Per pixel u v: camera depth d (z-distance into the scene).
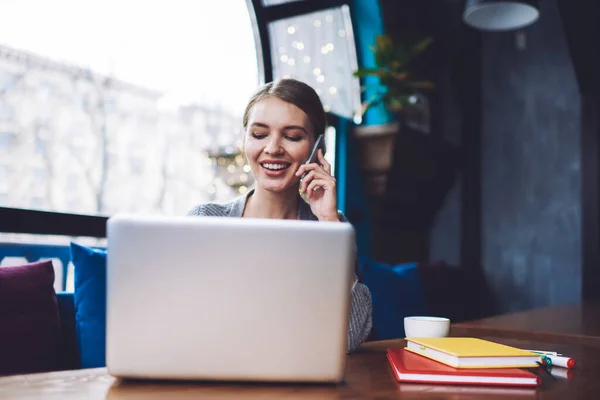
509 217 4.40
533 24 4.43
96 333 1.75
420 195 4.27
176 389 0.92
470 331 1.84
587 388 1.00
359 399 0.89
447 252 4.50
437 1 4.51
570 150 4.18
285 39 3.64
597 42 4.00
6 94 2.43
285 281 0.93
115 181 2.83
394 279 2.54
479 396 0.92
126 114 2.88
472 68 4.60
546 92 4.32
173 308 0.92
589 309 2.68
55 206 2.59
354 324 1.39
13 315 1.61
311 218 1.85
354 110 4.07
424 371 1.01
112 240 0.92
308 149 1.73
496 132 4.52
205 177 3.23
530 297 4.27
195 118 3.18
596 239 4.02
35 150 2.52
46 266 1.77
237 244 0.92
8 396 0.88
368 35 4.09
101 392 0.90
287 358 0.94
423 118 4.21
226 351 0.93
